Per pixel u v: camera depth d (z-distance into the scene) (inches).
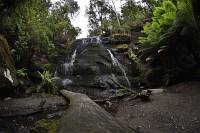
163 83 333.1
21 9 338.3
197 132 161.6
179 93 261.7
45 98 280.5
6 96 272.4
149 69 391.9
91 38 650.8
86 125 166.2
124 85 402.9
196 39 297.4
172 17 314.7
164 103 233.1
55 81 404.8
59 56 527.8
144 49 354.3
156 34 333.7
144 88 363.6
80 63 469.1
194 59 328.5
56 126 170.7
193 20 281.0
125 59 491.5
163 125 182.4
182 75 315.9
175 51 329.4
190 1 279.0
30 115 216.1
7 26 352.2
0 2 300.5
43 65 425.4
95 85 395.9
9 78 265.9
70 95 276.7
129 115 215.9
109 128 165.9
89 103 221.1
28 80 360.5
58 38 614.5
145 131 174.6
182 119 187.6
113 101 277.4
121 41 595.5
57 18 552.7
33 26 382.3
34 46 390.3
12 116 210.5
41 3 398.9
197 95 239.0
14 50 346.9
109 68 458.9
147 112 215.6
